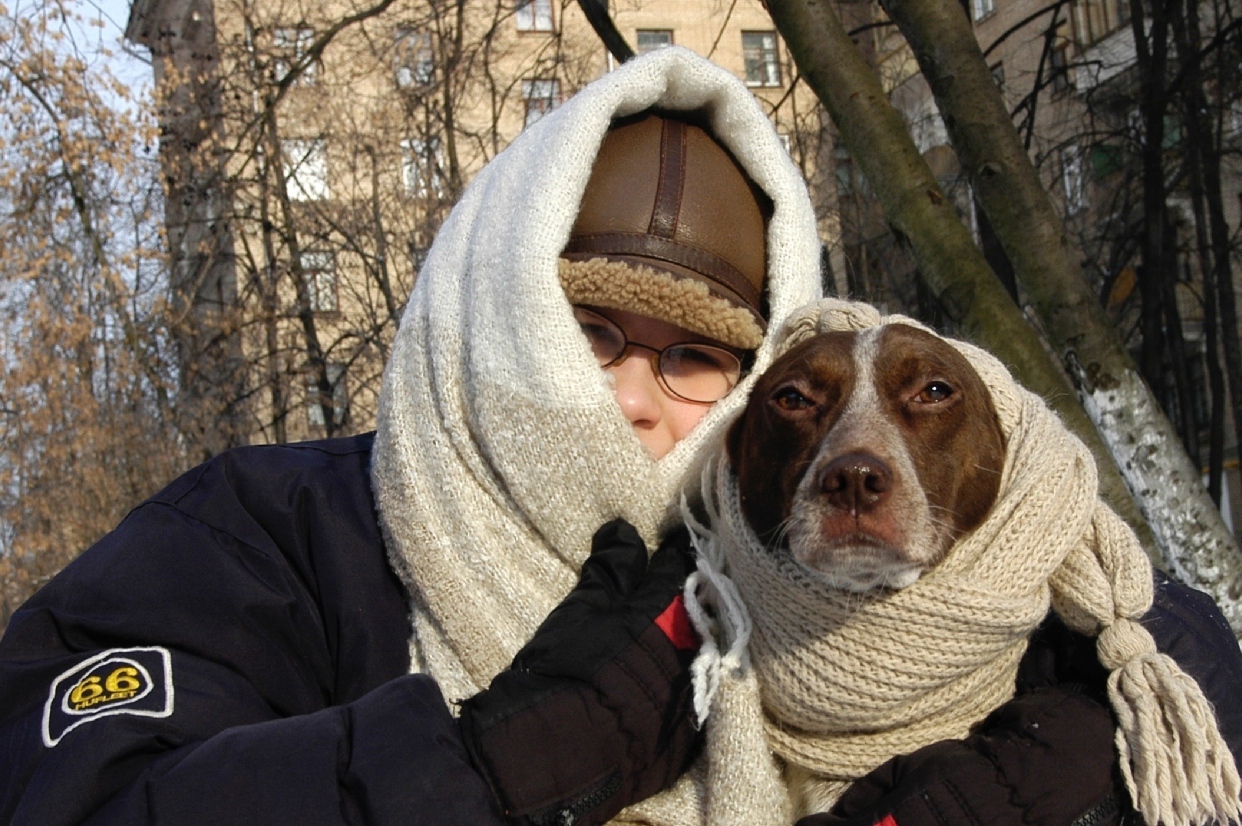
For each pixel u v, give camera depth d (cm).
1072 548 160
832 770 163
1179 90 1055
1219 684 170
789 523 156
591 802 155
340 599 178
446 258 196
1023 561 154
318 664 175
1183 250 1244
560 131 187
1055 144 1262
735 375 203
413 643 181
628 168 196
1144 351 1049
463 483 181
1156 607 176
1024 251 409
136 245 1469
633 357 195
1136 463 404
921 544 152
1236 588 402
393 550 183
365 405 1599
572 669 159
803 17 436
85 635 163
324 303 1706
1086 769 147
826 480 152
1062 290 406
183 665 159
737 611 163
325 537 182
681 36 2133
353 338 1641
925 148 1461
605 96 189
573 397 174
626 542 174
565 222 180
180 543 173
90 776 140
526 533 180
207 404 1442
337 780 143
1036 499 158
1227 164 1387
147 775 142
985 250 699
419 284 202
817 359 168
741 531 167
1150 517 404
